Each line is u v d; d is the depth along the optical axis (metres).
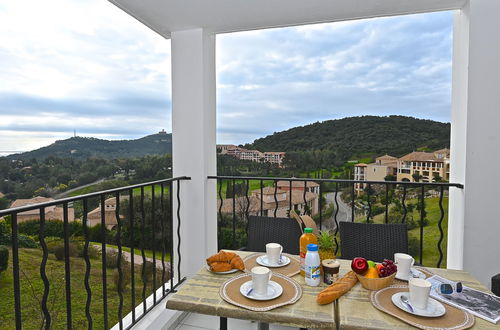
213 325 2.40
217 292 1.20
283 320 1.01
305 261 1.27
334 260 1.33
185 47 2.77
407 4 2.28
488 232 2.17
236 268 1.42
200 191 2.78
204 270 1.43
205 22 2.59
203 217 2.78
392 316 1.01
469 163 2.19
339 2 2.24
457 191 2.36
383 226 1.88
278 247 1.52
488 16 2.13
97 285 3.45
